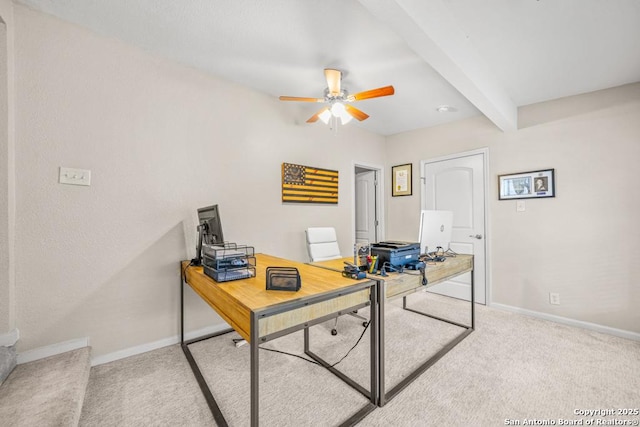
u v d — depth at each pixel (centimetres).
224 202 273
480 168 355
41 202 186
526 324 289
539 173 306
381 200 455
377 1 135
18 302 179
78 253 200
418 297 384
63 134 193
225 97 273
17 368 168
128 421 155
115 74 213
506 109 285
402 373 200
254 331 118
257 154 298
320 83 280
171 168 241
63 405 134
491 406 166
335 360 219
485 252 349
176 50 226
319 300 142
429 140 407
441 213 252
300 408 165
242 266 180
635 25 185
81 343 199
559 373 199
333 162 377
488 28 192
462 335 259
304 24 192
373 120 381
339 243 384
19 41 178
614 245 263
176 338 246
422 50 173
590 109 278
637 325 252
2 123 169
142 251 227
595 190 274
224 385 188
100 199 208
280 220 318
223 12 181
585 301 279
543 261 305
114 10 182
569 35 197
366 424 153
